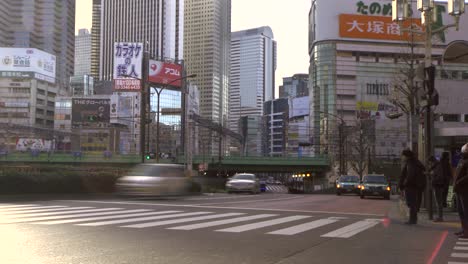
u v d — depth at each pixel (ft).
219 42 565.94
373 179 103.14
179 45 581.94
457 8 55.36
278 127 386.93
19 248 27.73
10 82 480.64
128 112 433.07
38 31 640.58
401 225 40.34
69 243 29.58
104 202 64.80
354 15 390.83
